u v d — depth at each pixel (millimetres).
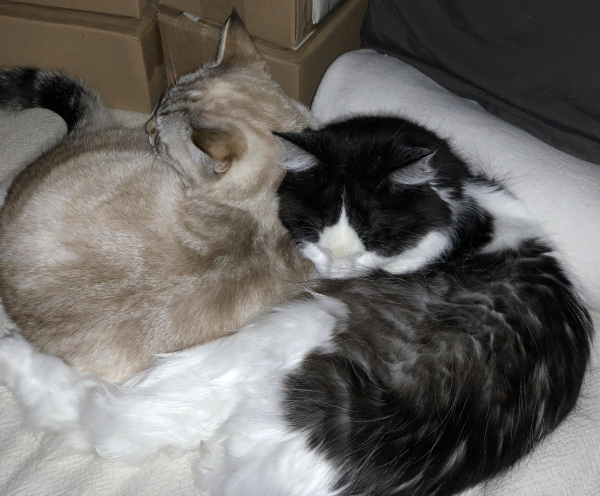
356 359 568
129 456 574
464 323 578
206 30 743
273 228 635
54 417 580
